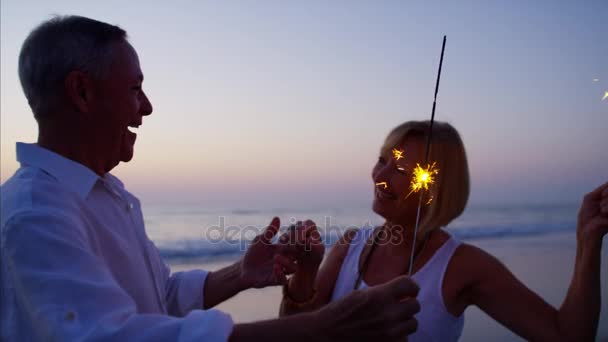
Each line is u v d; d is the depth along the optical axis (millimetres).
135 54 1468
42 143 1355
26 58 1334
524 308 1786
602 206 1569
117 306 954
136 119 1465
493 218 22875
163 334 890
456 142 2039
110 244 1351
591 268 1614
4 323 990
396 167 2066
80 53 1308
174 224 20188
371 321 921
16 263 962
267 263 1791
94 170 1403
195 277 1834
